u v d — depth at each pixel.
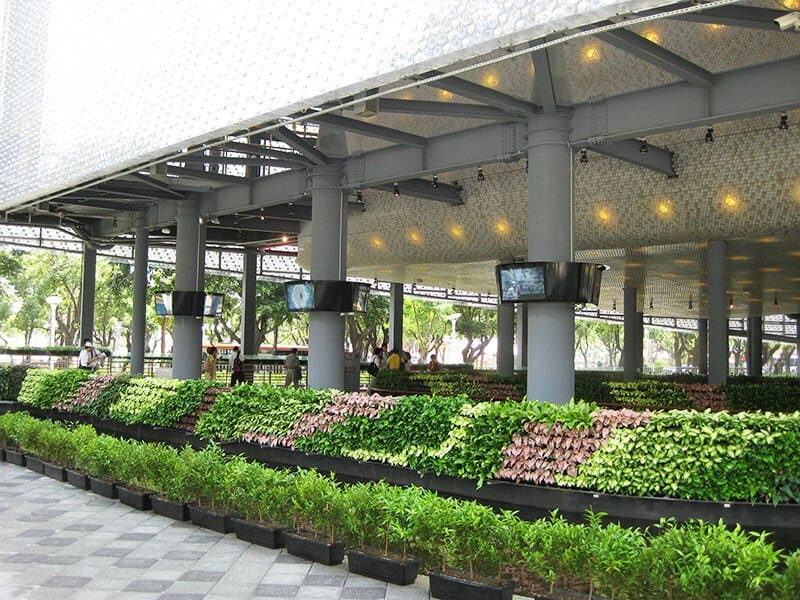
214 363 28.50
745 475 8.16
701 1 8.68
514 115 12.88
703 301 40.25
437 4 7.55
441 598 6.69
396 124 15.86
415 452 10.22
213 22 10.70
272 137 17.47
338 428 11.41
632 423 8.84
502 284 12.68
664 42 12.02
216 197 21.95
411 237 23.61
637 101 12.30
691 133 16.03
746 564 5.48
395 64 7.93
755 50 11.39
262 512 8.77
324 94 8.77
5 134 16.98
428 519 7.07
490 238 21.67
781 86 11.12
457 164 15.04
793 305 40.56
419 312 64.88
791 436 8.11
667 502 8.33
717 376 18.92
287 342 67.75
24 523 9.59
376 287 42.91
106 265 51.12
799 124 15.01
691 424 8.50
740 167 15.97
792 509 8.05
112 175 13.59
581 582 6.61
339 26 8.63
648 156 16.06
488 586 6.42
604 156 17.91
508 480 9.37
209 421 13.77
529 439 9.32
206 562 7.87
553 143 12.67
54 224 27.27
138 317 25.42
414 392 23.66
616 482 8.59
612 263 26.86
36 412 18.69
